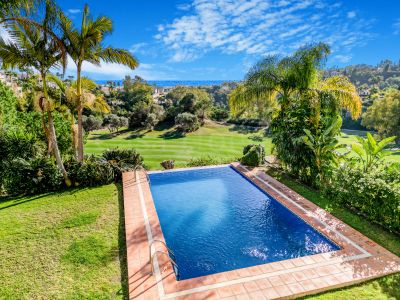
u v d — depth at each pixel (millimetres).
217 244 7547
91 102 12922
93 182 11555
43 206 9438
